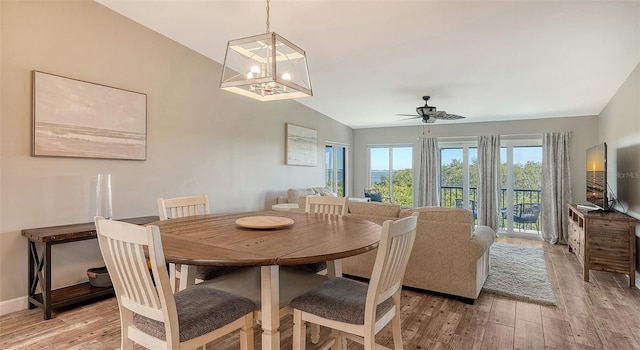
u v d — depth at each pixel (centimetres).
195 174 412
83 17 303
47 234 257
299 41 355
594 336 235
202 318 141
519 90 470
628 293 320
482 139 644
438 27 318
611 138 470
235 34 364
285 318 264
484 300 301
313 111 642
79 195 304
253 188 502
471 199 675
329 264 224
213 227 196
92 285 297
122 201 337
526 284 340
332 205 276
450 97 517
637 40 312
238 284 189
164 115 376
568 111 559
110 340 226
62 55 290
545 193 585
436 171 694
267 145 530
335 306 156
